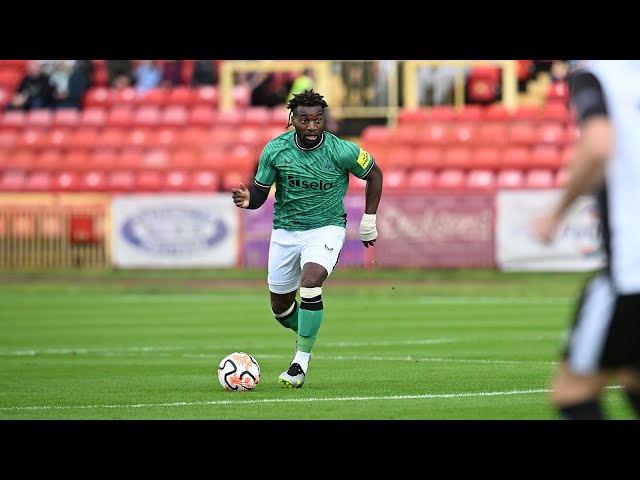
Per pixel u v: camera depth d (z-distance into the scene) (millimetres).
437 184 108312
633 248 17609
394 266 94125
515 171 108500
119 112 119875
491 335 55000
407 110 116938
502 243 92250
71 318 67250
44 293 87938
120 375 39375
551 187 100688
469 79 124125
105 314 70125
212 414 29000
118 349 49969
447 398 31812
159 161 114500
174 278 96938
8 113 120500
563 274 91812
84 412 29719
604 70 17672
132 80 126938
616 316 17641
